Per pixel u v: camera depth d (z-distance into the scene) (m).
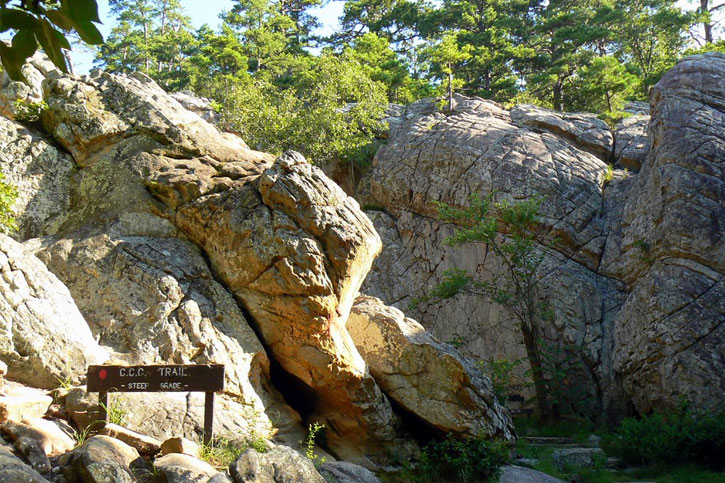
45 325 9.21
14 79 2.53
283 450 7.42
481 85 44.12
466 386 11.89
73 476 6.71
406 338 12.10
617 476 13.16
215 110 33.03
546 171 22.83
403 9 50.72
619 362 18.94
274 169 11.75
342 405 11.41
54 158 12.70
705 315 17.59
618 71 30.75
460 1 48.06
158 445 8.05
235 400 10.26
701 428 14.29
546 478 11.38
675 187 19.41
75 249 11.47
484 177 23.08
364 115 28.78
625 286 20.89
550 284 20.91
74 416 8.41
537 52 44.72
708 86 20.98
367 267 12.01
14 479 5.66
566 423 18.72
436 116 27.44
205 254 11.85
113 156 12.77
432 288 23.14
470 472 10.84
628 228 21.27
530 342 19.27
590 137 25.06
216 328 10.80
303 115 28.16
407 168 25.00
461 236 20.25
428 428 11.94
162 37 53.41
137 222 12.03
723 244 18.30
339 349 11.09
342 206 11.85
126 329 10.55
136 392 8.95
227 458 8.37
